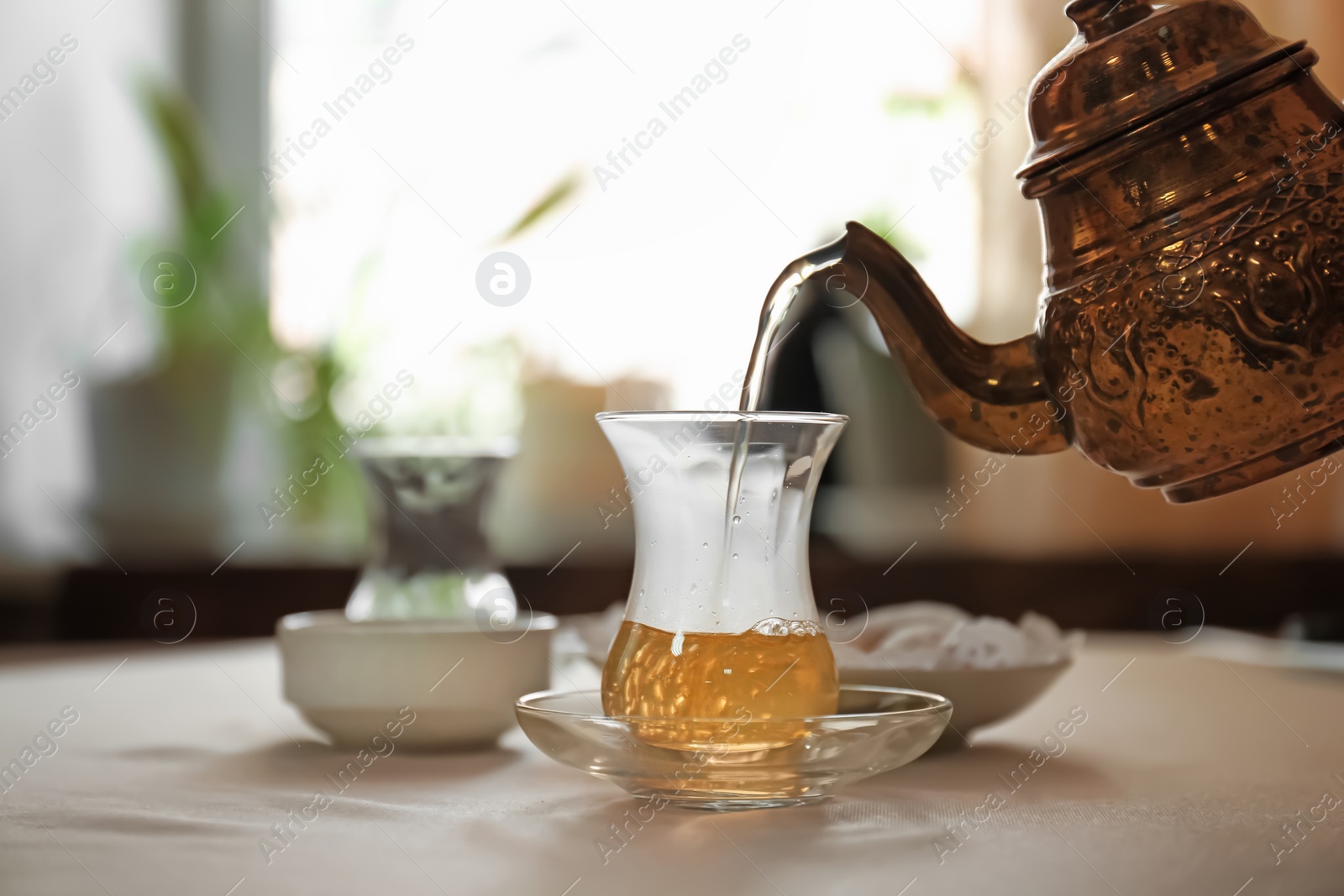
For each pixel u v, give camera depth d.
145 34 1.68
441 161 1.66
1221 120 0.54
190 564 1.30
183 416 1.29
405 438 1.46
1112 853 0.51
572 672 0.82
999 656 0.65
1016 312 1.67
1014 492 1.67
